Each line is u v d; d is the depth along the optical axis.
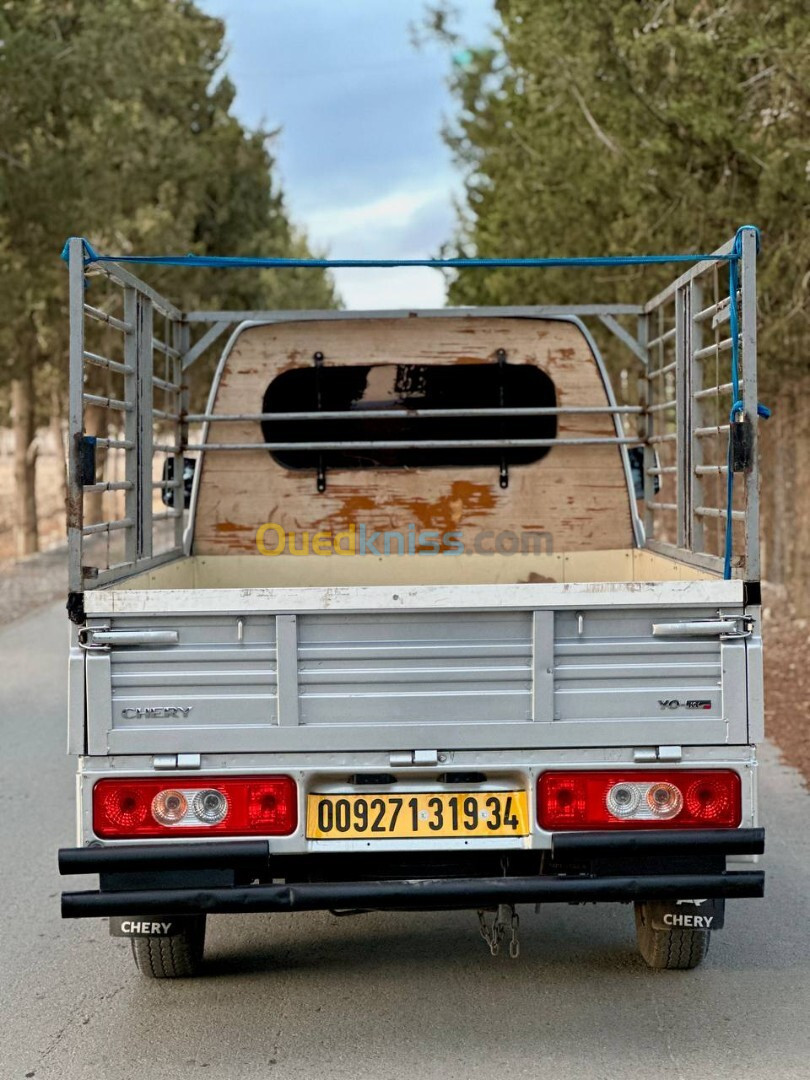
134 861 5.76
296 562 8.85
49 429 61.53
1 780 11.76
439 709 5.83
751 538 5.97
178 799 5.84
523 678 5.82
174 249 34.12
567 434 8.89
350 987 6.83
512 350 8.92
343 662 5.82
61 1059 6.00
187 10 42.59
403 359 8.94
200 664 5.81
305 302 51.75
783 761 12.05
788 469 24.03
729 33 13.41
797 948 7.27
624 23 14.60
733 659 5.81
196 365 38.53
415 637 5.82
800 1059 5.78
